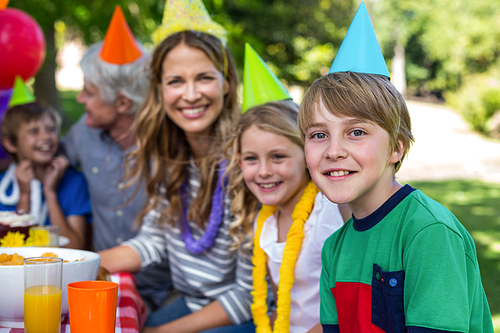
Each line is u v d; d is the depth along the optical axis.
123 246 1.68
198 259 1.64
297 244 1.27
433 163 9.73
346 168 0.88
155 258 1.72
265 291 1.38
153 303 2.01
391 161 0.93
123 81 2.12
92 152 2.22
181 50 1.59
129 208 2.16
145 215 1.78
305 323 1.30
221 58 1.64
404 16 27.28
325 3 10.03
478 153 10.98
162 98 1.72
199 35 1.63
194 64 1.59
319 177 0.91
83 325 0.79
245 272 1.51
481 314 0.92
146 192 1.86
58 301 0.87
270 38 8.59
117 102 2.15
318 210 1.30
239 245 1.50
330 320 1.06
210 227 1.59
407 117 0.95
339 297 1.00
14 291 0.96
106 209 2.21
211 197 1.62
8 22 2.76
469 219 4.90
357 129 0.88
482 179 8.19
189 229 1.66
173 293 1.99
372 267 0.93
